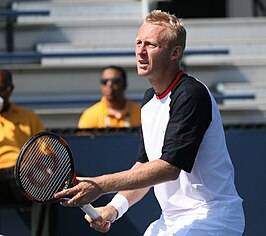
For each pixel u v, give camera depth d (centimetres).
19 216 1302
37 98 1827
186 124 793
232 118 1902
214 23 2031
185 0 2262
